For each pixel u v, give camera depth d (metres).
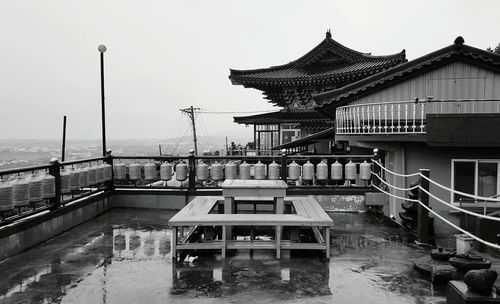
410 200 7.99
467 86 11.92
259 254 7.05
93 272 6.16
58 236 8.41
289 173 11.18
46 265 6.51
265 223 6.52
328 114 15.06
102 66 12.02
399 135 9.24
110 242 7.93
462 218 9.05
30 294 5.32
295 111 23.88
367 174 11.05
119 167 11.45
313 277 5.93
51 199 8.51
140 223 9.63
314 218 6.65
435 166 9.52
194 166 11.40
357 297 5.21
